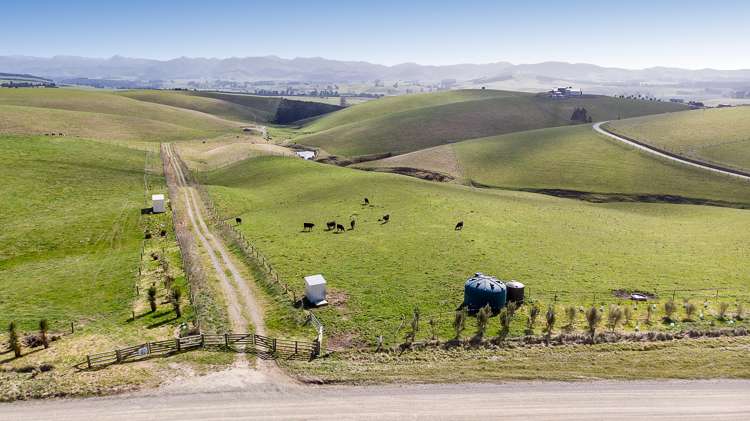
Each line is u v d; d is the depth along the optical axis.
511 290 41.72
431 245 57.66
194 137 158.88
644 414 26.47
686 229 70.44
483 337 35.69
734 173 105.31
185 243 61.19
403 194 85.62
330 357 33.44
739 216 79.81
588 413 26.58
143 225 69.94
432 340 35.41
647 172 110.31
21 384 29.03
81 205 78.19
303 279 47.72
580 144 135.88
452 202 80.69
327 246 58.06
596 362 31.84
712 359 31.98
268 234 64.06
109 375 30.20
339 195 86.00
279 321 39.56
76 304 43.50
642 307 41.00
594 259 53.97
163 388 28.86
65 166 95.81
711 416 26.27
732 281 47.56
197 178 103.94
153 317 40.16
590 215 78.38
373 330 37.44
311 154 163.25
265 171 110.19
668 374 30.27
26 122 134.75
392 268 50.41
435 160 135.00
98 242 63.12
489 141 153.88
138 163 108.38
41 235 64.06
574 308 38.47
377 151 169.62
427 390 28.83
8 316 40.62
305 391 28.80
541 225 69.06
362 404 27.48
